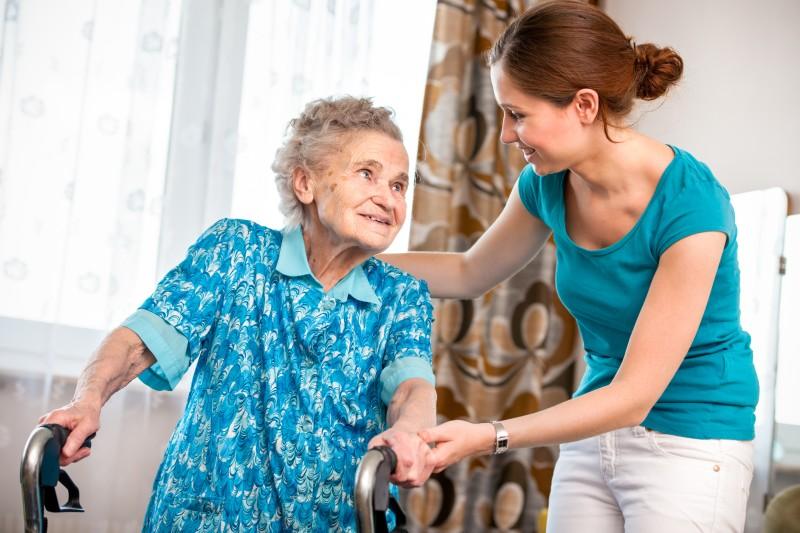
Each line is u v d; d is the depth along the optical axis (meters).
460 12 3.46
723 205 1.48
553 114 1.45
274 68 3.23
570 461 1.73
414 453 1.10
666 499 1.55
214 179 3.15
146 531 1.27
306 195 1.34
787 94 2.63
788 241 2.55
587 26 1.44
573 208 1.64
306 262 1.32
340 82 3.31
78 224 2.99
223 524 1.20
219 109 3.17
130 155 3.02
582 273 1.63
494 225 1.85
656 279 1.46
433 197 3.39
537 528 3.43
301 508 1.22
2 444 2.87
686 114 3.04
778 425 2.52
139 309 1.25
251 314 1.29
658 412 1.59
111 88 3.04
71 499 1.09
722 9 2.93
